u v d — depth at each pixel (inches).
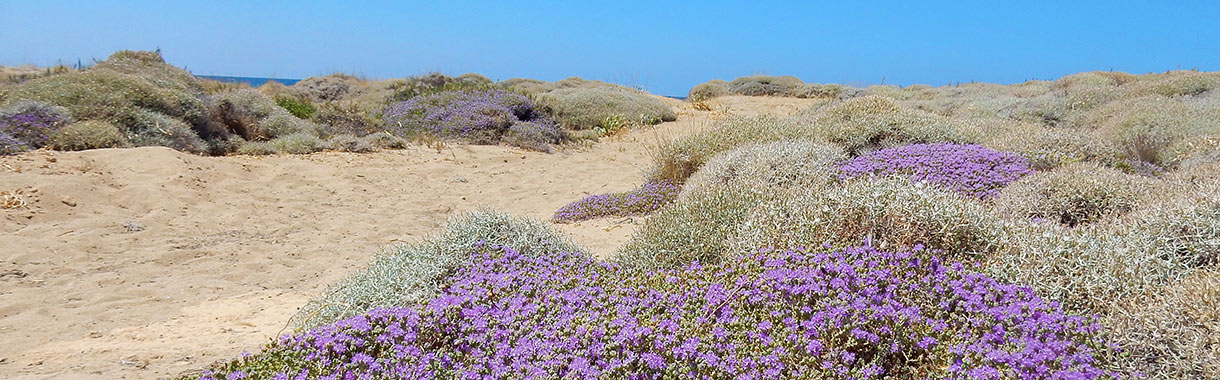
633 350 137.4
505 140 631.2
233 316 219.5
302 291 253.6
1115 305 142.8
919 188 194.9
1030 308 141.8
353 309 199.6
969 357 126.5
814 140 394.3
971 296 145.6
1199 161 353.1
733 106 1015.0
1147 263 163.2
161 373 163.3
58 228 300.0
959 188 289.3
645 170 516.1
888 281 155.8
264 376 142.9
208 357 175.2
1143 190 243.0
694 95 1237.7
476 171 504.1
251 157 479.2
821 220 190.9
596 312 154.8
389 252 247.4
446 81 1065.5
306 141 522.3
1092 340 129.0
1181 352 122.3
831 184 312.0
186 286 252.4
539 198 435.8
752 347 137.0
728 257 208.7
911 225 184.2
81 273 257.8
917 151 334.3
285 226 342.3
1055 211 243.4
